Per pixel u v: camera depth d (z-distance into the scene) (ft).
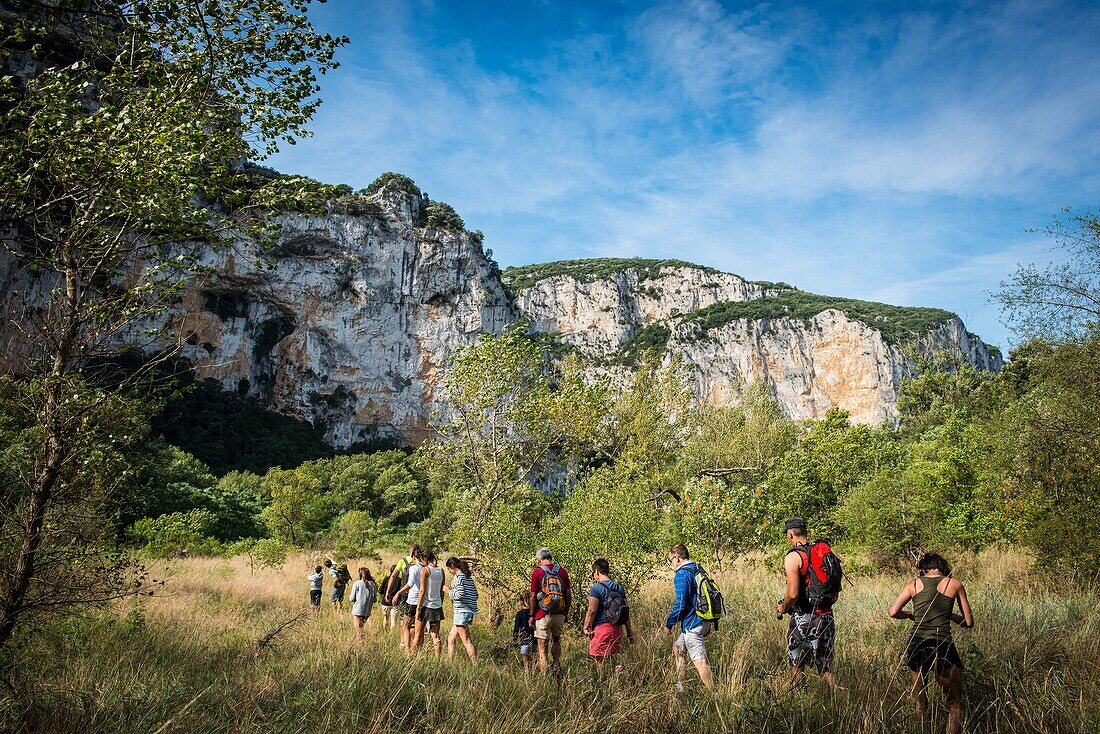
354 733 14.64
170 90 18.15
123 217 18.22
